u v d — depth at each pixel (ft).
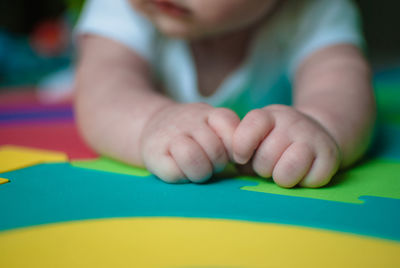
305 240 0.79
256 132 0.96
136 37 1.42
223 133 0.98
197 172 0.97
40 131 1.61
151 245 0.78
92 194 0.95
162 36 1.48
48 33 4.69
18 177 1.05
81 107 1.28
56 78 3.30
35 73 4.26
